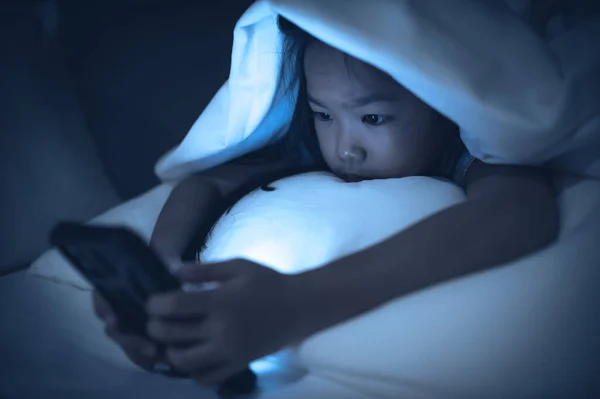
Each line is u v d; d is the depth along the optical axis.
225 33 1.25
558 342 0.59
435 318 0.60
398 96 0.76
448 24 0.68
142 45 1.25
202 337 0.56
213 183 0.93
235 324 0.56
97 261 0.55
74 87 1.24
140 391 0.64
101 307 0.68
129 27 1.24
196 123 0.92
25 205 1.14
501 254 0.65
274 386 0.63
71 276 0.86
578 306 0.61
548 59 0.70
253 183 0.93
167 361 0.63
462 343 0.59
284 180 0.83
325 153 0.83
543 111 0.68
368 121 0.78
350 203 0.72
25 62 1.18
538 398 0.57
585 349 0.59
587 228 0.68
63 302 0.83
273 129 0.93
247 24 0.77
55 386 0.66
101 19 1.23
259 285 0.58
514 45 0.70
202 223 0.88
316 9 0.66
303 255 0.69
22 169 1.15
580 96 0.69
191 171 0.98
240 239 0.72
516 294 0.62
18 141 1.15
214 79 1.27
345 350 0.61
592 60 0.70
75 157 1.22
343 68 0.75
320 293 0.59
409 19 0.66
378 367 0.60
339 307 0.60
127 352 0.64
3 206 1.12
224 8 1.25
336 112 0.78
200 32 1.25
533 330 0.60
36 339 0.75
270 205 0.75
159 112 1.28
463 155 0.84
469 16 0.69
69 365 0.71
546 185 0.72
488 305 0.61
